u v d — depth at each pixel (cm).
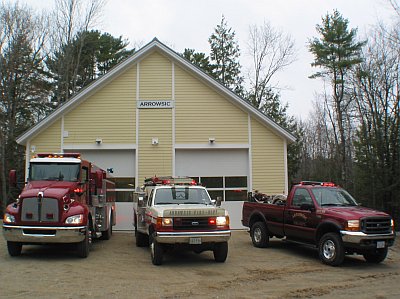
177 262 1140
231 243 1528
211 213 1080
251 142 1983
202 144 1967
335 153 3925
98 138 1948
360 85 2630
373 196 2228
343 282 916
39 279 916
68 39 3453
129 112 1973
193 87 1998
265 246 1409
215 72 4212
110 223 1681
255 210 1466
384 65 2544
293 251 1347
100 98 1978
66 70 3412
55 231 1134
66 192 1178
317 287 867
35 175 1279
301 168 5116
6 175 3200
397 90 2322
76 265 1082
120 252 1309
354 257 1267
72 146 1944
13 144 3272
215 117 1986
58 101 3403
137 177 1931
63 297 772
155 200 1214
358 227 1059
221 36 4291
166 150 1953
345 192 1277
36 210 1138
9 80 3234
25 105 3456
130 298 768
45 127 1952
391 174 2183
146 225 1252
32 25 3394
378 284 899
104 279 923
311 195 1223
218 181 1973
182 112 1981
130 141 1955
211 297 780
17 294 792
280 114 4000
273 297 786
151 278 936
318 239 1166
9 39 3291
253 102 3894
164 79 1997
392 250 1407
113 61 3756
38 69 3500
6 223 1145
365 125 2480
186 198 1233
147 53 2003
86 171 1366
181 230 1054
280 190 1967
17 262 1113
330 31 3575
